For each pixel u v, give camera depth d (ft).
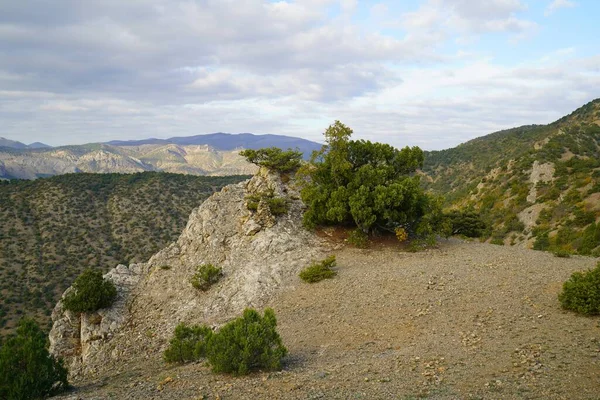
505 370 31.04
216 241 86.89
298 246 81.00
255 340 37.32
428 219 84.33
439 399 27.04
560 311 44.50
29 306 169.27
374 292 59.67
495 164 293.43
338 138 87.30
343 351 42.78
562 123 306.14
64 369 39.01
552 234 161.58
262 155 102.37
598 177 188.44
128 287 83.97
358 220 81.76
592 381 27.48
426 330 45.01
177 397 31.73
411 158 90.58
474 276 59.98
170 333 65.26
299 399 29.22
